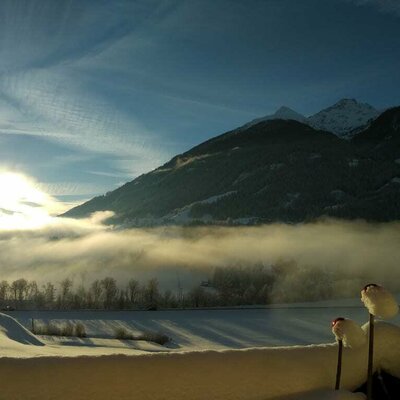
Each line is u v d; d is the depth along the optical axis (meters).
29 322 64.25
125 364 3.33
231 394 3.52
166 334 60.16
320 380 3.75
